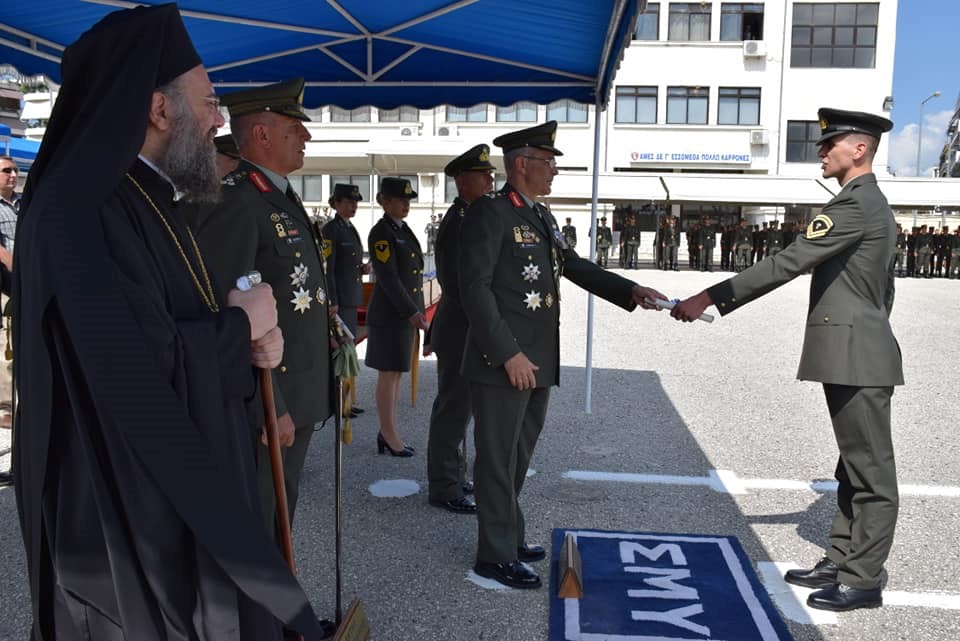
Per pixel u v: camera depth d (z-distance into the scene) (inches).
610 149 1332.4
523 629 114.6
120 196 58.2
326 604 120.4
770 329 445.7
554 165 132.7
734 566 135.1
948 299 663.1
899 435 226.7
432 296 341.1
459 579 130.3
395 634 112.6
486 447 127.0
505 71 239.1
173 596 56.9
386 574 132.0
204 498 55.3
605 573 131.9
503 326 121.3
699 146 1325.0
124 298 53.5
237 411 63.1
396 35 209.2
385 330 193.3
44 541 58.4
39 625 58.4
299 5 180.9
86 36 58.4
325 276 114.1
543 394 136.8
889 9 1285.7
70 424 56.0
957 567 137.7
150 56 57.5
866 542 121.1
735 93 1317.7
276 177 109.3
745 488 177.2
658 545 143.9
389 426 197.6
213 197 65.6
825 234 120.0
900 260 1112.2
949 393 283.4
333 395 113.5
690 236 1047.6
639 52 1318.9
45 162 58.7
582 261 144.3
